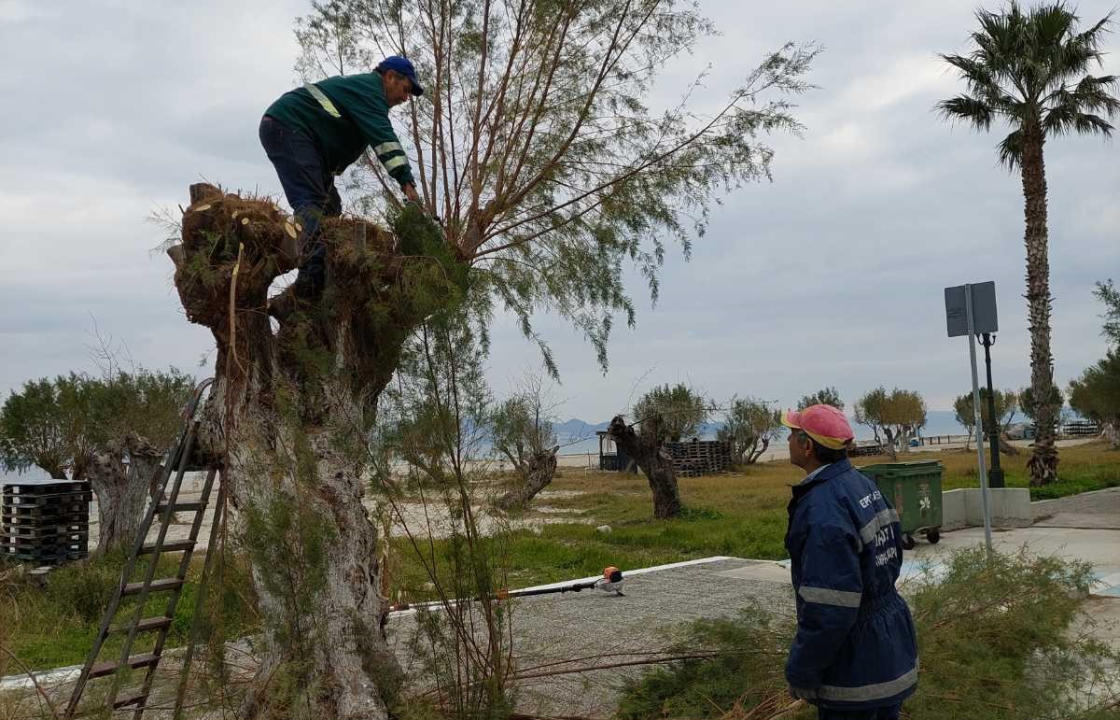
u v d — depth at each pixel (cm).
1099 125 2219
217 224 486
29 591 884
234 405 491
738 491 2650
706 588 1005
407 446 467
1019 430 6950
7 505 1304
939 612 548
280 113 535
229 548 455
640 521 1862
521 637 717
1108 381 2689
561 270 724
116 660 501
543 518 1853
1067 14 2189
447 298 481
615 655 618
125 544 1311
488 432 485
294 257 498
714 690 510
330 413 501
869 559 341
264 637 443
